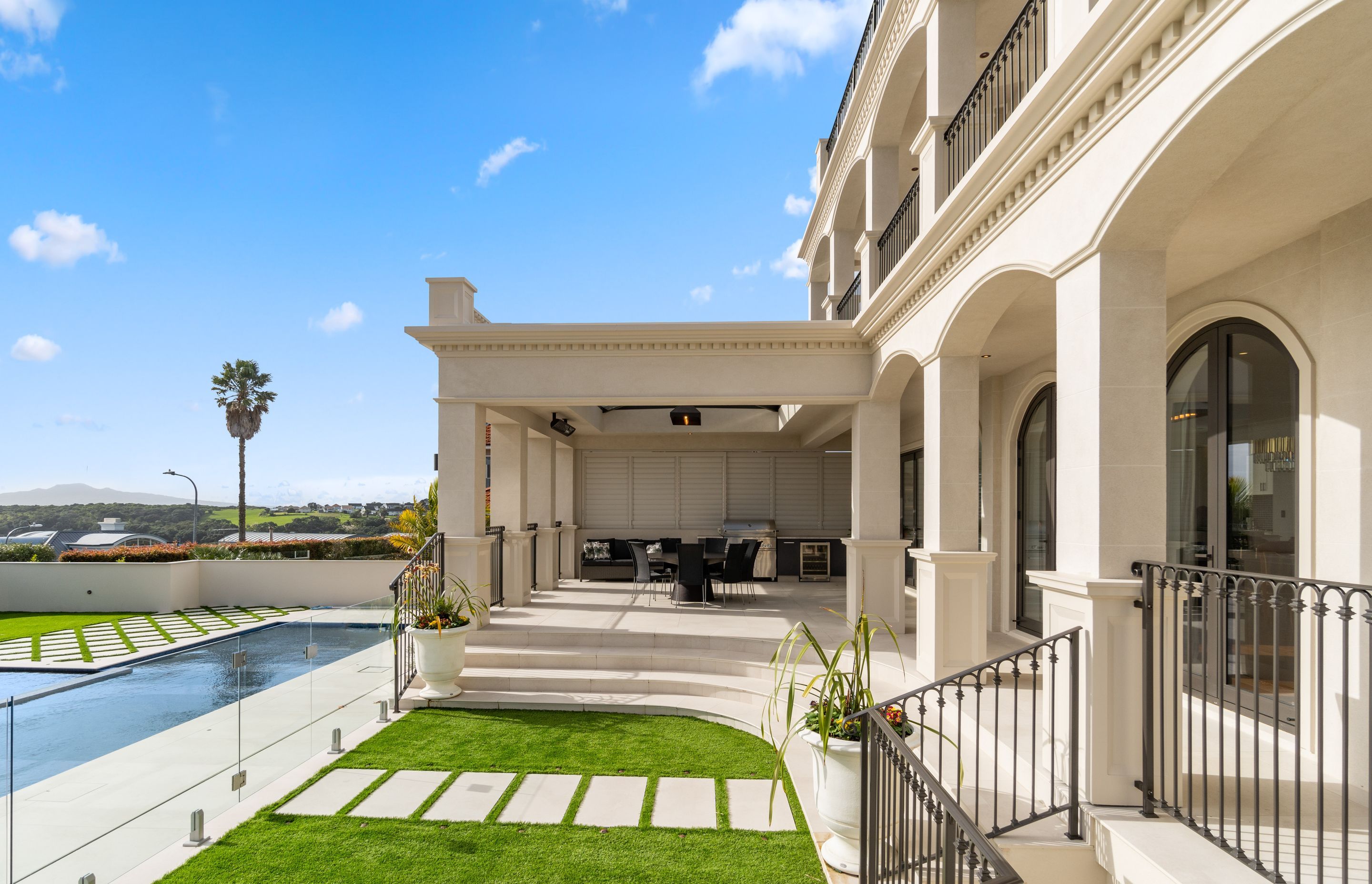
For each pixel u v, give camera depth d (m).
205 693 4.26
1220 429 5.10
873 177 7.92
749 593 12.07
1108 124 3.12
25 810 3.15
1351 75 2.44
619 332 8.30
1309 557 4.18
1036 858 3.16
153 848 3.82
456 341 8.44
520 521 10.65
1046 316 6.01
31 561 14.89
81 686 3.45
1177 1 2.51
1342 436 3.95
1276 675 2.43
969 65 5.69
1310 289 4.19
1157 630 3.15
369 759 5.30
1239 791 2.68
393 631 6.71
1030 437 8.48
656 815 4.31
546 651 7.70
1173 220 3.11
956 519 5.76
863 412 8.34
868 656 3.71
